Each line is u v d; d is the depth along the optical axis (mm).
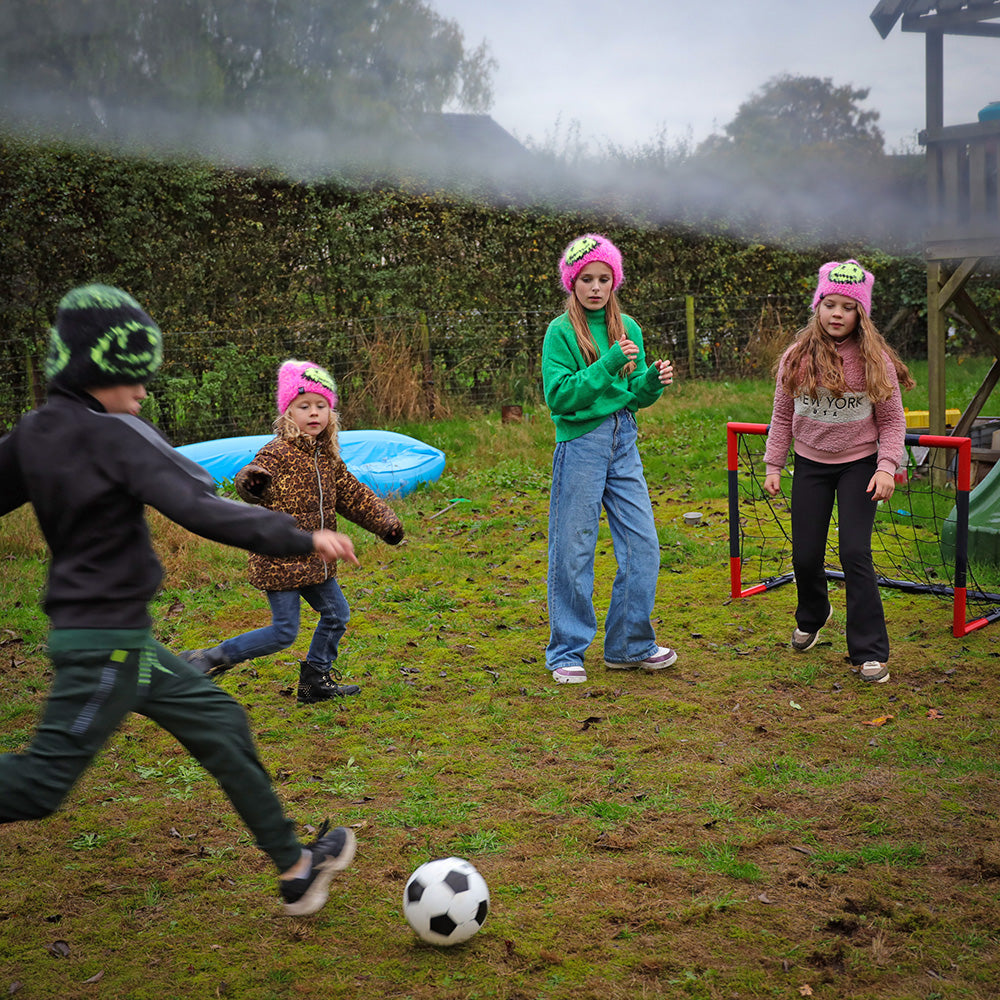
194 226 11188
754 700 4301
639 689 4500
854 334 4477
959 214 8000
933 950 2523
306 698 4426
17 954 2609
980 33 7789
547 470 9945
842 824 3209
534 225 13641
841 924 2639
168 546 7062
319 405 4164
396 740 4004
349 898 2852
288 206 11742
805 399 4547
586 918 2717
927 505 7707
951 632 5078
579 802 3414
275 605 4090
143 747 3969
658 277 15094
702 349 15398
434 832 3223
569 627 4684
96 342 2217
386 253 12648
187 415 11266
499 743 3947
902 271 16469
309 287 12180
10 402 10469
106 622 2176
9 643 5312
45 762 2109
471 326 13195
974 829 3131
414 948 2609
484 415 12711
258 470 3959
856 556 4461
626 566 4645
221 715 2342
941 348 8289
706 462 10039
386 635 5344
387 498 8641
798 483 4691
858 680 4488
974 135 7789
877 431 4480
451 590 6238
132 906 2838
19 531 7270
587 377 4375
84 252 10562
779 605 5688
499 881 2914
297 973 2510
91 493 2156
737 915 2711
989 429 9164
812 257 15484
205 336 11242
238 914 2791
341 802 3463
